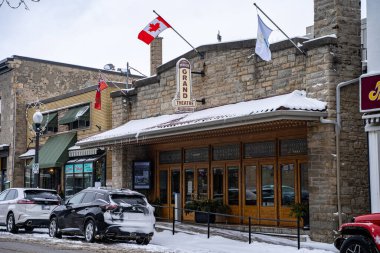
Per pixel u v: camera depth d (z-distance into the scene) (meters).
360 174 17.47
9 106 37.50
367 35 16.78
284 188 19.67
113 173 26.75
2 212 22.62
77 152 30.48
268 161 20.25
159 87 24.77
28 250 15.23
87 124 30.52
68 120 31.09
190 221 23.17
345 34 17.72
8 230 22.22
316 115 16.94
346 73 17.58
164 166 25.19
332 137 17.11
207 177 22.86
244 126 18.05
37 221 21.70
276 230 19.08
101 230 17.50
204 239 18.31
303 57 18.45
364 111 16.44
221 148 22.34
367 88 16.38
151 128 21.53
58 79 38.88
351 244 12.30
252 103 19.34
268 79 19.67
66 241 18.30
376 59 16.48
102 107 28.98
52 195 22.55
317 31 18.20
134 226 17.70
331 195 16.98
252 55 20.31
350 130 17.41
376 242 11.88
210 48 22.00
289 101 17.12
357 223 12.38
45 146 33.62
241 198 21.22
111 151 27.62
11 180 36.28
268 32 18.00
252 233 18.98
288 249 15.95
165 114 24.30
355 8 18.03
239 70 20.80
